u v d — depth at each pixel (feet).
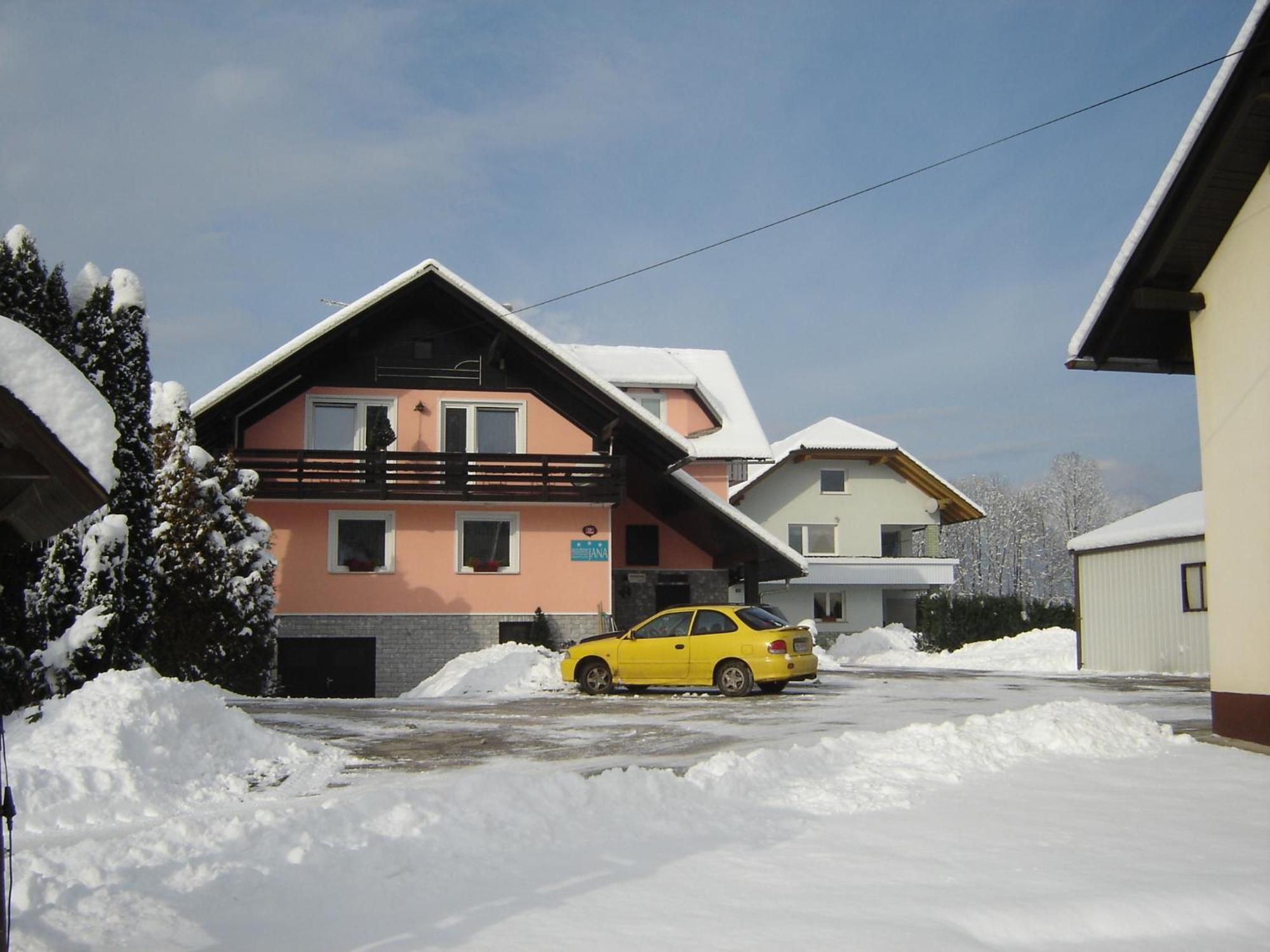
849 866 23.00
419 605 87.76
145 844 23.54
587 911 19.75
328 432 89.97
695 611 67.62
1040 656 113.70
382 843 23.81
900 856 23.90
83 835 29.07
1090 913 20.15
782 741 44.68
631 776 29.66
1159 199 42.65
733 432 122.93
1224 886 21.66
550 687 73.51
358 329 88.17
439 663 87.51
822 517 170.30
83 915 18.95
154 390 72.13
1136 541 95.71
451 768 38.88
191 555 68.64
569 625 89.45
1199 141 40.78
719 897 20.70
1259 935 19.83
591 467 89.20
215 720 39.27
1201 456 44.29
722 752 35.68
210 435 87.51
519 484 88.69
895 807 29.04
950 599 152.56
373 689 86.69
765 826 26.68
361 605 86.99
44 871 21.83
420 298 90.99
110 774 32.37
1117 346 48.65
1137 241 44.01
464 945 17.87
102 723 34.37
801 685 75.31
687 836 25.57
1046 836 25.77
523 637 88.94
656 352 125.08
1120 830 26.37
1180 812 28.43
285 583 86.12
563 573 90.02
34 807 30.45
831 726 49.44
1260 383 41.16
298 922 19.03
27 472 15.92
